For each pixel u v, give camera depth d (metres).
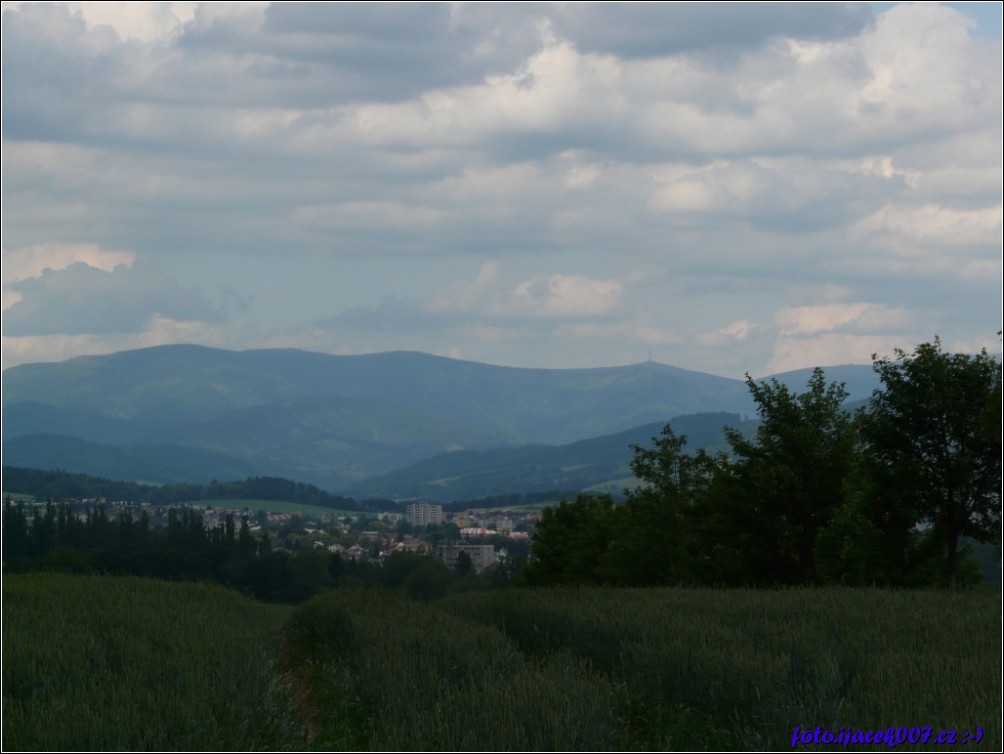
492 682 18.56
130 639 23.94
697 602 32.19
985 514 45.53
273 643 31.47
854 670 19.27
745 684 18.70
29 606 32.47
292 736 17.28
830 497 53.50
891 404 46.56
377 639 26.44
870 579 46.31
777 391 57.09
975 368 45.25
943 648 21.64
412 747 15.18
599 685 19.16
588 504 98.56
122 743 15.12
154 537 154.88
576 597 39.03
